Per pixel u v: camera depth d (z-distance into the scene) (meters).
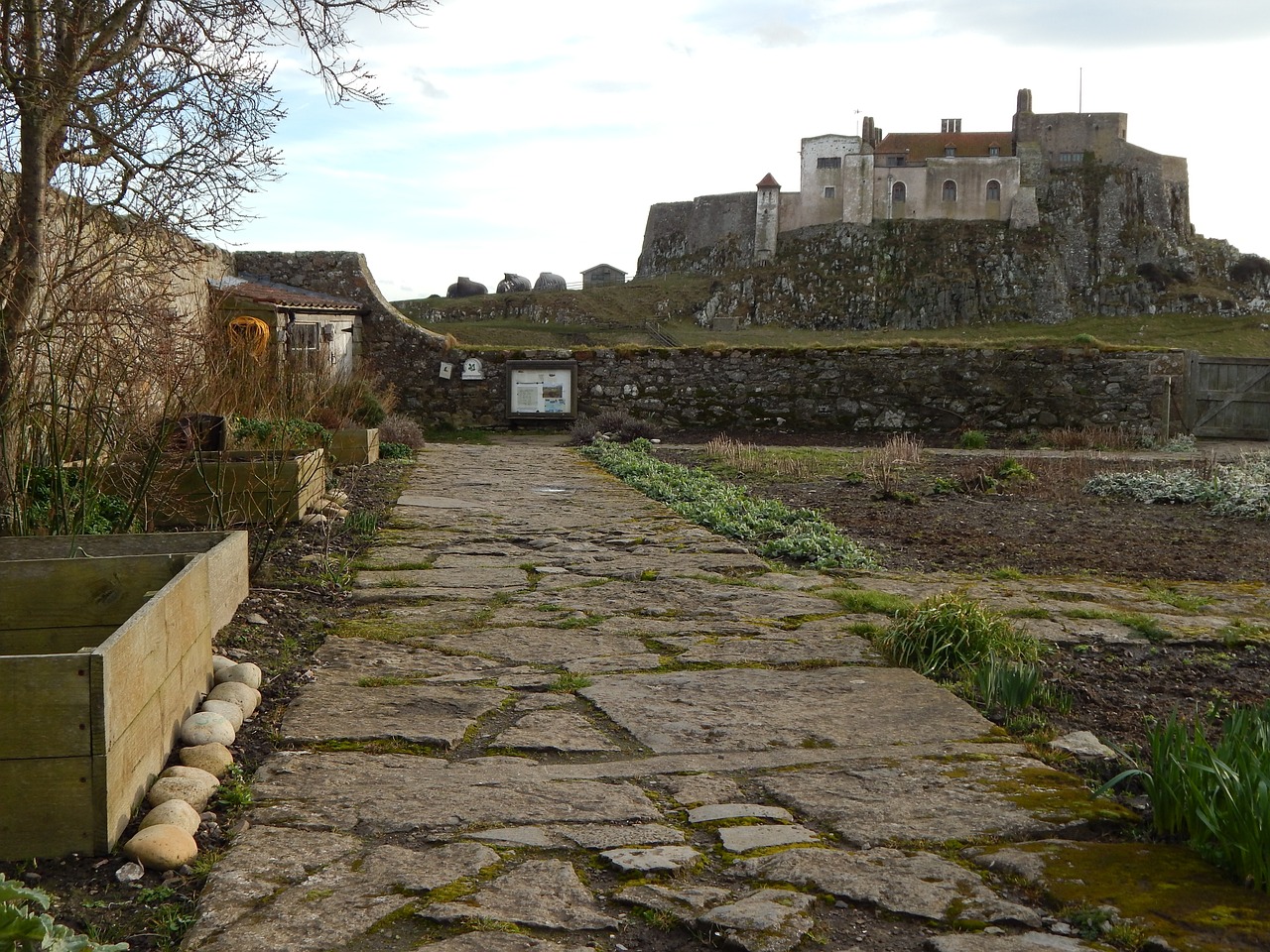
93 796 2.94
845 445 18.61
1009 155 112.62
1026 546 8.62
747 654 5.15
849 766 3.68
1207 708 4.49
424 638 5.39
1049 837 3.10
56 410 6.11
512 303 102.31
